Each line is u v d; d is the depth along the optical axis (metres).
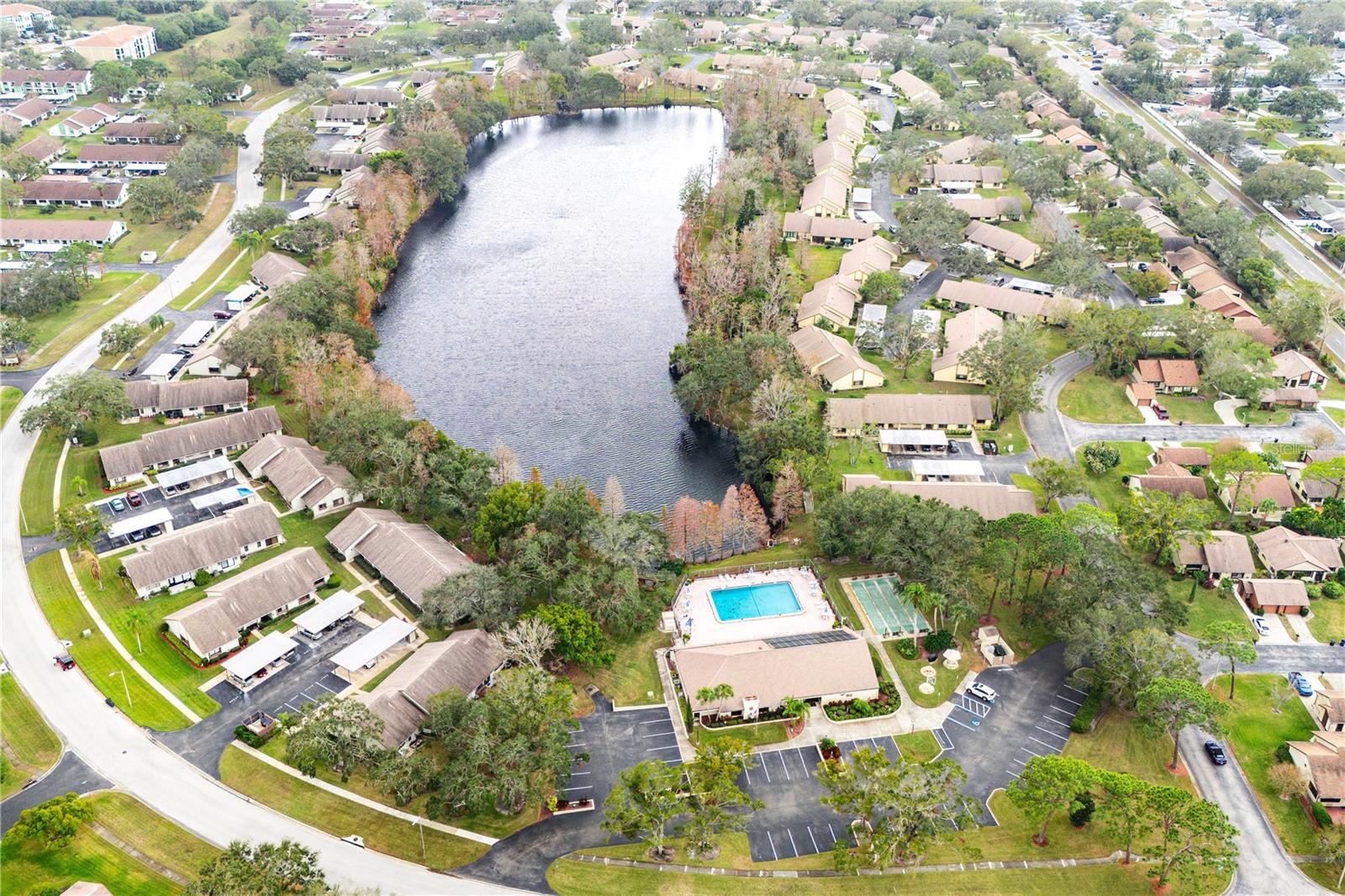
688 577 176.00
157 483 194.62
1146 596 156.12
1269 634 165.38
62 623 158.62
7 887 116.81
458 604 154.75
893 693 151.50
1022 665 158.25
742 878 123.44
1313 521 182.88
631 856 125.94
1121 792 122.81
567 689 138.25
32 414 197.12
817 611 168.25
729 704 146.38
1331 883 123.88
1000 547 160.00
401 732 136.00
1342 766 134.25
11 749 136.12
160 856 121.69
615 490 179.75
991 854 127.31
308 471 191.12
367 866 122.56
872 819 129.75
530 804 132.75
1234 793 136.38
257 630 160.00
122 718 142.12
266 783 132.88
